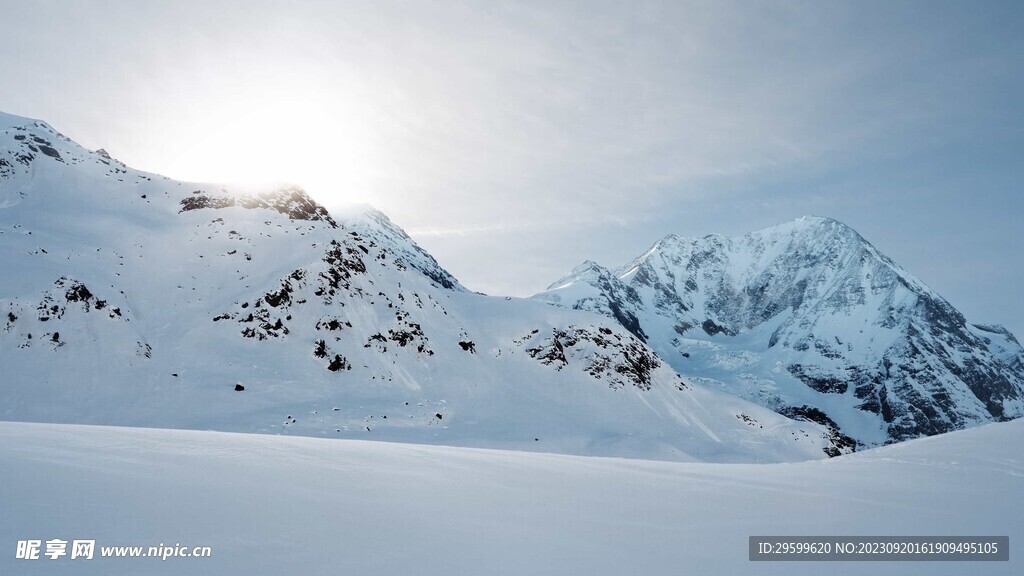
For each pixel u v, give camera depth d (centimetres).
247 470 1051
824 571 708
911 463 1372
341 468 1174
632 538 830
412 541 744
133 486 848
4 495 739
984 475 1209
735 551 786
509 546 760
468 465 1352
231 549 643
